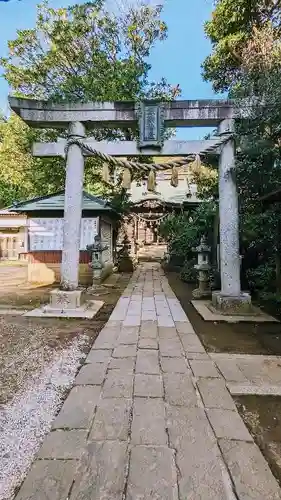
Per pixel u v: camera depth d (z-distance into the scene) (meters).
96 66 11.37
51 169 11.70
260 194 5.72
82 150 5.67
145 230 20.70
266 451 1.82
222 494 1.46
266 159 5.25
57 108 5.61
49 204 9.22
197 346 3.66
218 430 1.98
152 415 2.14
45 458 1.69
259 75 5.46
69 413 2.15
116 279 10.38
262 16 9.08
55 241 9.29
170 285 9.16
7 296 7.00
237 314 5.09
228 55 10.09
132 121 5.68
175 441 1.86
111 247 11.95
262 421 2.13
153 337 4.02
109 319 4.98
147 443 1.83
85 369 2.94
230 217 5.45
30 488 1.48
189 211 12.98
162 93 11.60
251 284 6.63
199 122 5.64
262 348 3.62
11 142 12.06
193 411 2.21
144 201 14.58
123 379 2.72
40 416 2.14
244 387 2.60
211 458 1.71
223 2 9.41
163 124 5.59
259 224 5.77
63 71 11.80
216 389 2.55
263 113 5.06
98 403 2.30
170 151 5.64
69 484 1.51
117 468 1.62
